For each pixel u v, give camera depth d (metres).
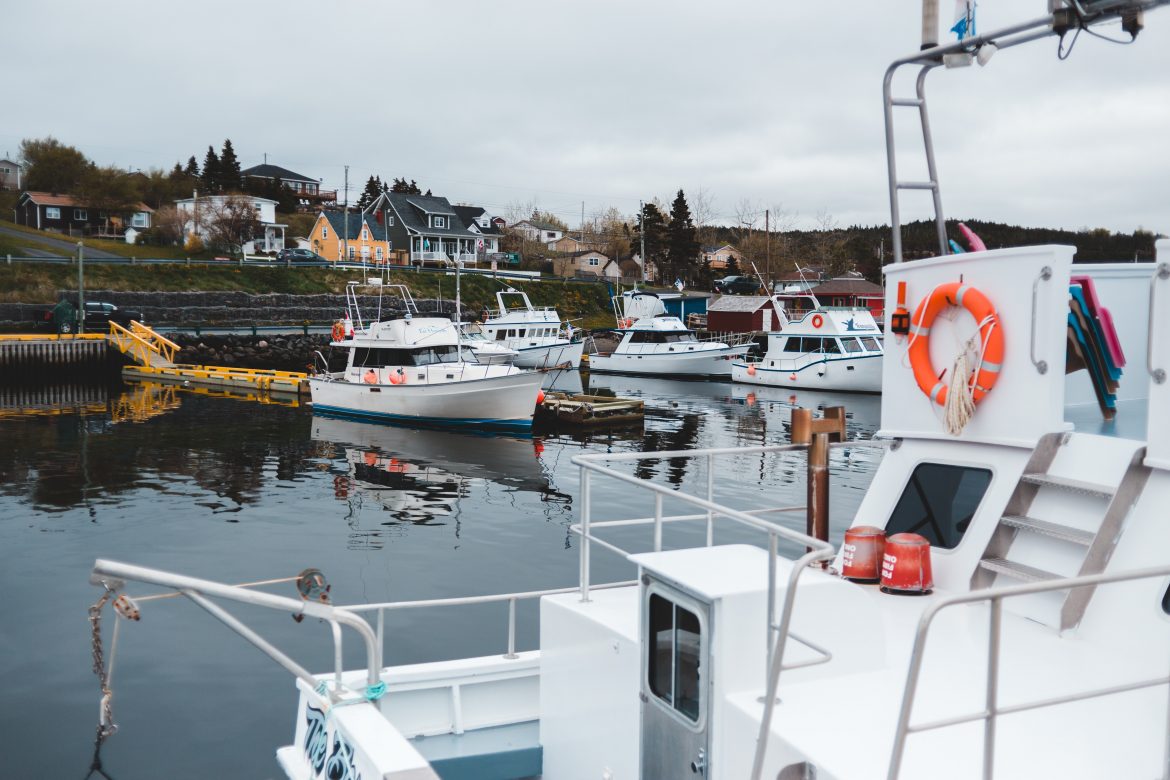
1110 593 4.00
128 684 9.91
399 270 78.31
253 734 8.83
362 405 33.66
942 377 4.98
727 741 3.45
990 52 4.87
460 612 12.36
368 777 3.46
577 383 47.50
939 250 5.64
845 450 25.45
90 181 89.25
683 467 23.27
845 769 3.05
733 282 90.44
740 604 3.47
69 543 15.80
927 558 4.75
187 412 35.41
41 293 57.78
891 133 5.45
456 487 21.53
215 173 116.44
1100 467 4.28
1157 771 3.10
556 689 4.74
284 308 67.44
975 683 3.66
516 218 135.25
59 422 31.83
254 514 18.30
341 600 13.01
